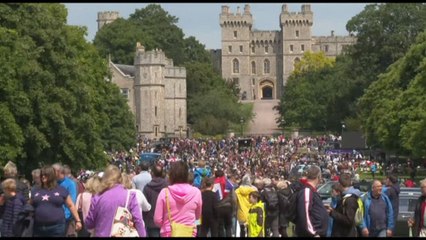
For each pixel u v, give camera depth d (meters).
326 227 25.00
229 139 196.25
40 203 25.62
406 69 123.00
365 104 144.62
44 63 74.38
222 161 117.06
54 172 26.02
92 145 78.88
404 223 41.66
